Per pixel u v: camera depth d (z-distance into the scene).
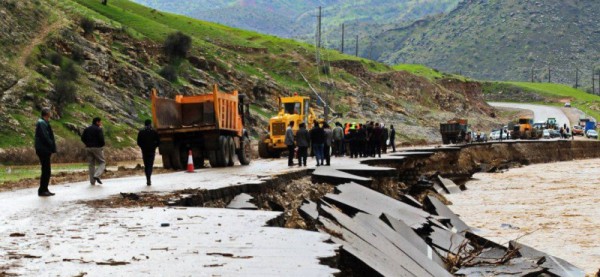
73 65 77.56
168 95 92.12
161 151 37.56
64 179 31.66
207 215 16.70
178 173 32.84
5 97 64.81
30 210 18.12
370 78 143.00
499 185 55.06
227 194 22.69
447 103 154.75
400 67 177.38
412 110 138.25
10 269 10.45
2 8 79.00
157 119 36.97
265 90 112.00
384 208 24.22
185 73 102.81
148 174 25.44
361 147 50.00
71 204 19.48
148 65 99.50
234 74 110.31
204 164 41.44
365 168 35.06
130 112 80.19
